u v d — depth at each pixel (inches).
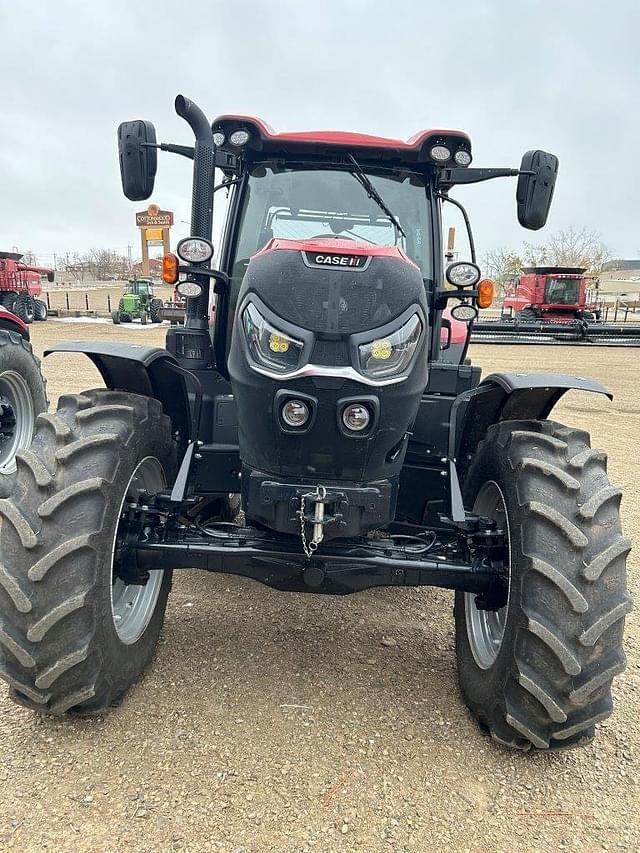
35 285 930.1
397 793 89.1
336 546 104.7
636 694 116.2
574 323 866.8
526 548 90.0
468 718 106.1
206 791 87.1
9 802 83.9
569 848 82.4
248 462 101.1
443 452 130.3
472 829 84.1
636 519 207.8
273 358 89.7
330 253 90.7
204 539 105.9
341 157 143.3
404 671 118.8
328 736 99.5
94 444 91.2
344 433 90.5
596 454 97.0
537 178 137.9
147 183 133.0
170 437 113.1
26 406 200.7
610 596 86.7
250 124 136.7
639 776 96.0
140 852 77.7
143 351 105.0
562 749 94.3
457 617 118.5
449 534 116.9
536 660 87.7
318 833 81.7
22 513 86.7
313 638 128.3
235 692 108.9
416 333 92.7
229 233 145.0
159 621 116.3
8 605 85.6
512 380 104.2
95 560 87.7
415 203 147.6
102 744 94.8
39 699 88.6
